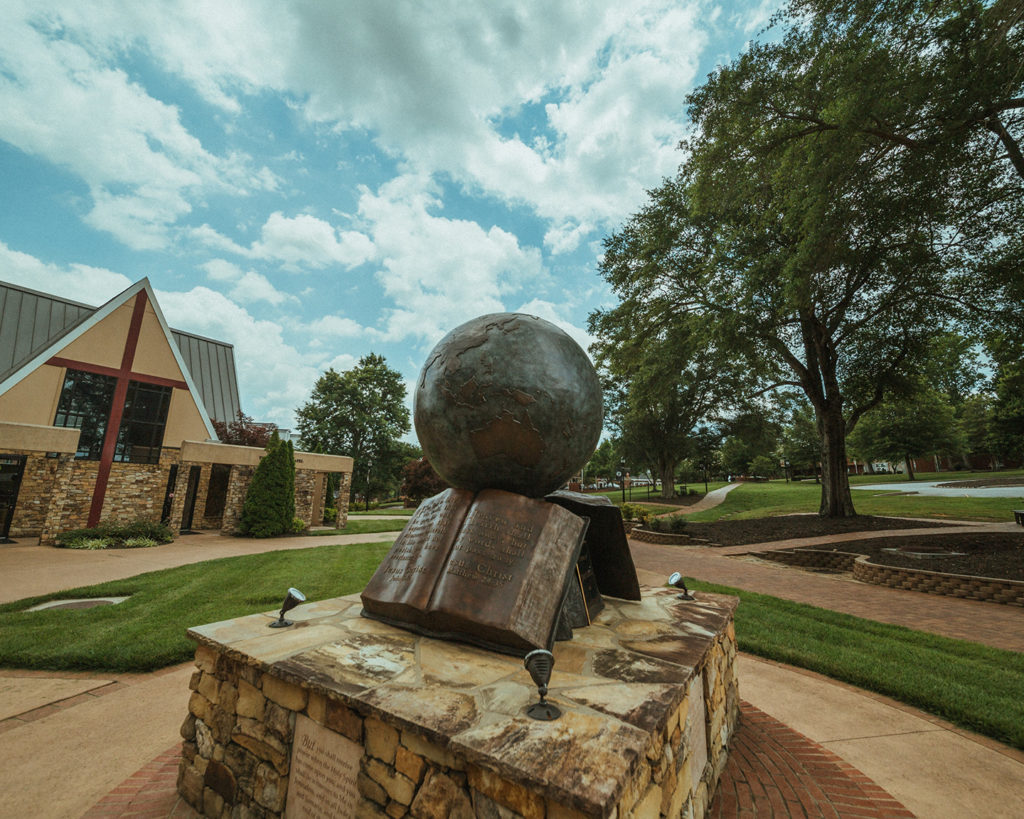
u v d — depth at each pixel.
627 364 19.88
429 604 3.08
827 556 12.73
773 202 14.56
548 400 3.16
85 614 6.95
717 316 16.30
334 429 37.62
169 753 3.49
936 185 11.25
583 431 3.37
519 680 2.46
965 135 10.25
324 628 3.30
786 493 35.25
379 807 2.09
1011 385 15.40
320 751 2.38
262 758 2.62
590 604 3.86
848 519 17.78
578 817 1.56
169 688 4.63
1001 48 8.84
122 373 18.58
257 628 3.26
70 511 17.11
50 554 13.16
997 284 13.03
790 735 3.91
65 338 17.34
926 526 15.87
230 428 26.38
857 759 3.55
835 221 11.53
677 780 2.31
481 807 1.80
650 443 36.53
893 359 17.69
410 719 2.01
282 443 19.12
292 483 19.03
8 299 19.84
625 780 1.60
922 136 11.32
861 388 18.95
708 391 30.41
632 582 4.36
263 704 2.68
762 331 16.08
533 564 3.03
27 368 16.58
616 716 2.06
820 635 6.48
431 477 33.94
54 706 4.23
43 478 17.05
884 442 38.69
